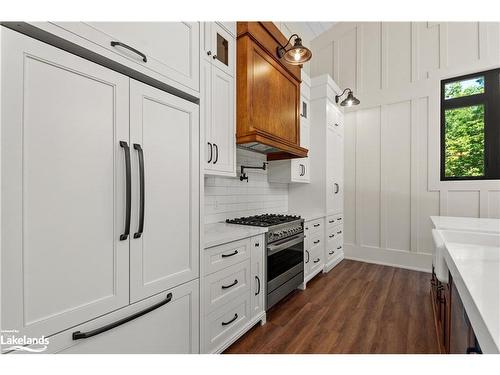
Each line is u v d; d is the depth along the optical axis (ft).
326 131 11.34
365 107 13.26
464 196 10.85
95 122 3.18
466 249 4.29
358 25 13.52
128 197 3.44
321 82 11.41
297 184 12.07
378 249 12.89
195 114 4.72
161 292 4.02
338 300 8.55
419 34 11.87
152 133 3.91
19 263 2.55
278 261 7.84
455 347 3.75
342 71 14.03
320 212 11.43
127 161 3.44
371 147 13.11
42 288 2.71
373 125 13.05
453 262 3.51
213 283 5.32
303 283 9.36
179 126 4.39
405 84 12.16
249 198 9.74
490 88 10.44
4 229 2.46
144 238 3.76
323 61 14.69
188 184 4.56
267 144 7.42
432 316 7.38
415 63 11.94
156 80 4.05
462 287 2.82
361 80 13.41
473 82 10.85
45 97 2.73
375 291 9.30
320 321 7.16
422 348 5.84
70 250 2.94
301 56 7.16
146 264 3.80
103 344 3.26
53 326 2.79
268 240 7.27
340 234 13.28
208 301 5.18
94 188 3.16
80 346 3.03
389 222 12.62
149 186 3.85
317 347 5.91
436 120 11.44
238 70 6.96
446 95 11.44
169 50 4.26
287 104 8.96
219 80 6.28
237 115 6.96
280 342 6.13
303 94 10.96
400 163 12.32
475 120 10.84
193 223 4.65
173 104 4.25
